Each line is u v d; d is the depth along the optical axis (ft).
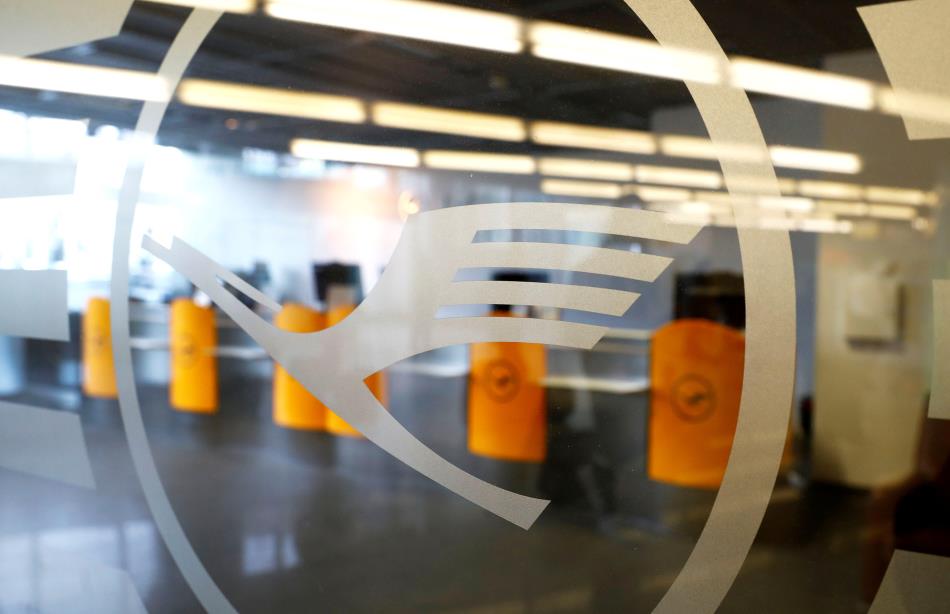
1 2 11.71
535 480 7.80
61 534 11.16
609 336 7.43
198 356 9.89
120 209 10.51
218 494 9.77
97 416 10.80
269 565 9.33
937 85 6.14
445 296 8.20
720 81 6.93
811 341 6.61
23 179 11.51
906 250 6.26
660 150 7.19
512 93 7.87
